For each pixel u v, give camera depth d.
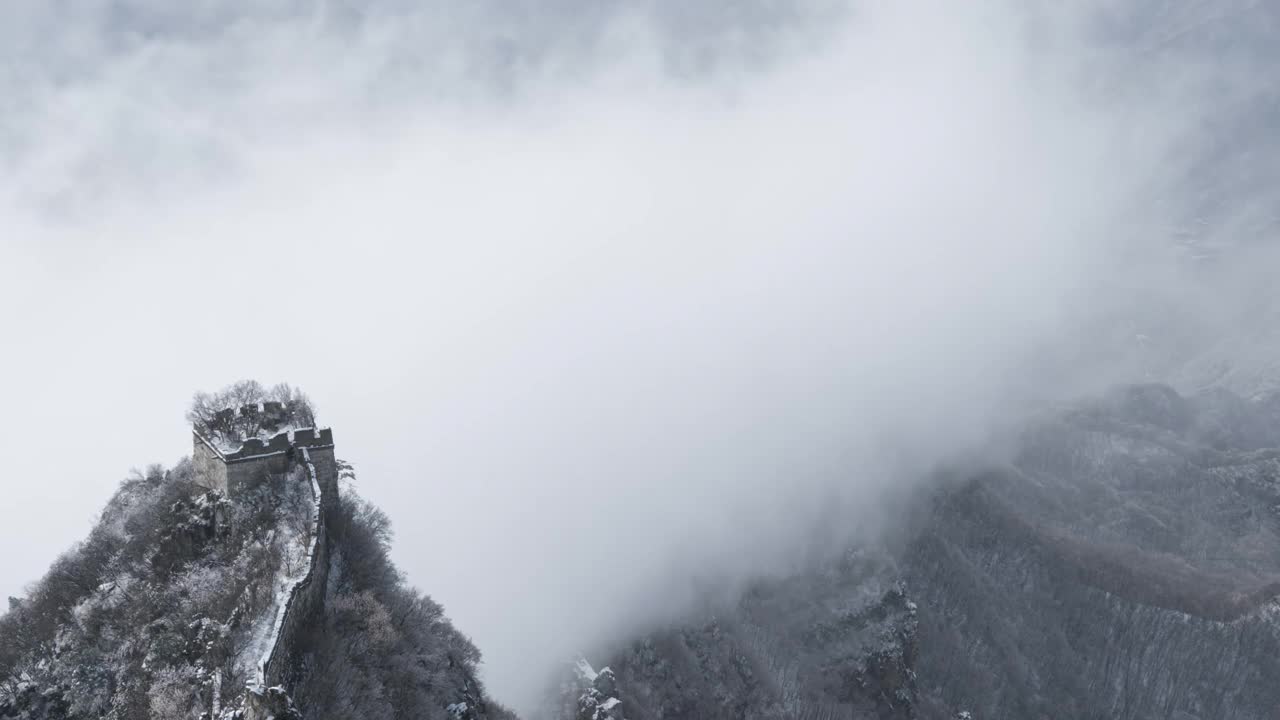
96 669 94.06
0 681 95.12
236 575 97.69
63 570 108.75
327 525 112.94
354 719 87.88
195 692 82.62
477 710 120.25
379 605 105.12
